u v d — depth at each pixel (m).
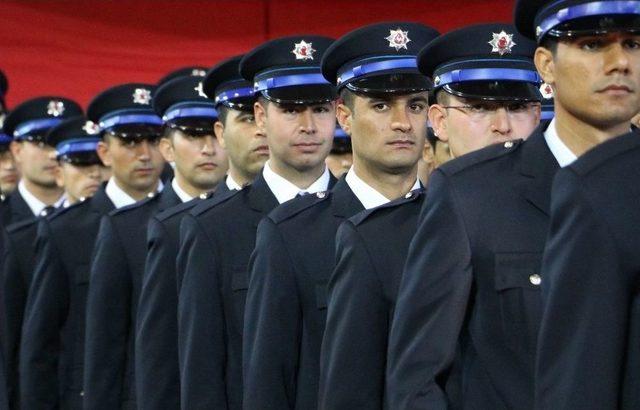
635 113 8.28
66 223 17.70
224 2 32.22
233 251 12.83
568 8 8.22
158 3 32.28
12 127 22.53
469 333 8.73
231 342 12.70
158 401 13.84
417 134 11.29
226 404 12.62
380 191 11.54
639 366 7.17
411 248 9.05
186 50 32.34
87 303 15.96
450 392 8.89
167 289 13.98
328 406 10.27
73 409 17.20
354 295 10.32
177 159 15.92
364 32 11.45
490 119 11.09
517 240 8.49
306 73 12.70
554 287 7.42
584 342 7.20
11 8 32.16
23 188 22.44
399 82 11.23
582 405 7.15
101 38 32.34
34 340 17.25
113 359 15.57
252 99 13.98
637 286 7.19
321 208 11.75
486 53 11.06
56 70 32.16
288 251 11.48
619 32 8.11
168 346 13.93
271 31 32.03
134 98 17.86
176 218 14.20
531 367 8.30
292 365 11.38
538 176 8.63
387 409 10.27
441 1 30.42
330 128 12.77
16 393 18.42
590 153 7.55
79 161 20.03
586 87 8.20
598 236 7.25
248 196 13.10
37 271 17.52
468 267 8.59
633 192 7.29
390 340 9.16
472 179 8.77
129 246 15.76
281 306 11.38
